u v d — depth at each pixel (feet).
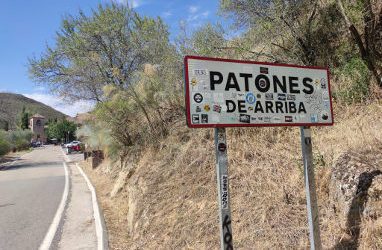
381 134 15.65
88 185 49.70
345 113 19.80
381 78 19.31
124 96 38.65
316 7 24.98
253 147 20.71
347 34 22.70
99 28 56.13
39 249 22.16
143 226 21.53
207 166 22.12
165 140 30.01
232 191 18.03
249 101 10.88
